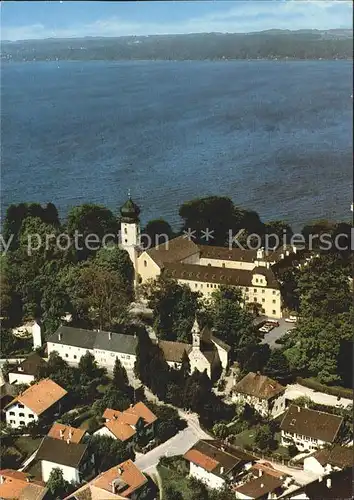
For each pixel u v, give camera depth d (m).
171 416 90.56
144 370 95.50
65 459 84.94
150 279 108.31
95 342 101.81
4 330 110.06
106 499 79.69
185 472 83.25
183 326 98.75
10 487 83.56
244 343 95.62
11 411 95.06
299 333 95.12
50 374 99.81
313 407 87.56
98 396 96.69
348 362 91.44
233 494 79.38
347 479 78.31
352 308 98.12
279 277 102.25
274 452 84.12
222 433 87.25
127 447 87.38
